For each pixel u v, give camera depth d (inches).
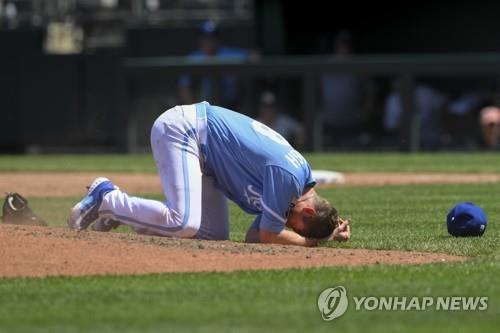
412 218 1259.2
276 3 2947.8
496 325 653.3
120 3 2992.1
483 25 3002.0
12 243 881.5
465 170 2111.2
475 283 774.5
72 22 3021.7
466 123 2664.9
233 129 963.3
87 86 2839.6
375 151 2704.2
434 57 2810.0
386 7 3031.5
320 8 3051.2
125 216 969.5
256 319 662.5
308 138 2716.5
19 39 2856.8
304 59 2719.0
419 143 2682.1
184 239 948.6
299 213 951.0
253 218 1290.6
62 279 794.8
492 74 2640.3
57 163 2417.6
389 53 3053.6
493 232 1092.5
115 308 700.7
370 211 1352.1
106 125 2834.6
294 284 771.4
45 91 2854.3
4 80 2869.1
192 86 2763.3
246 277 797.2
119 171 2146.9
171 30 2923.2
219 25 2952.8
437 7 3014.3
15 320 671.8
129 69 2787.9
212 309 691.4
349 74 2687.0
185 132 968.9
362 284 771.4
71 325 653.9
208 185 994.7
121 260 854.5
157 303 713.6
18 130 2871.6
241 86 2738.7
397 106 2679.6
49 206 1453.0
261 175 949.8
